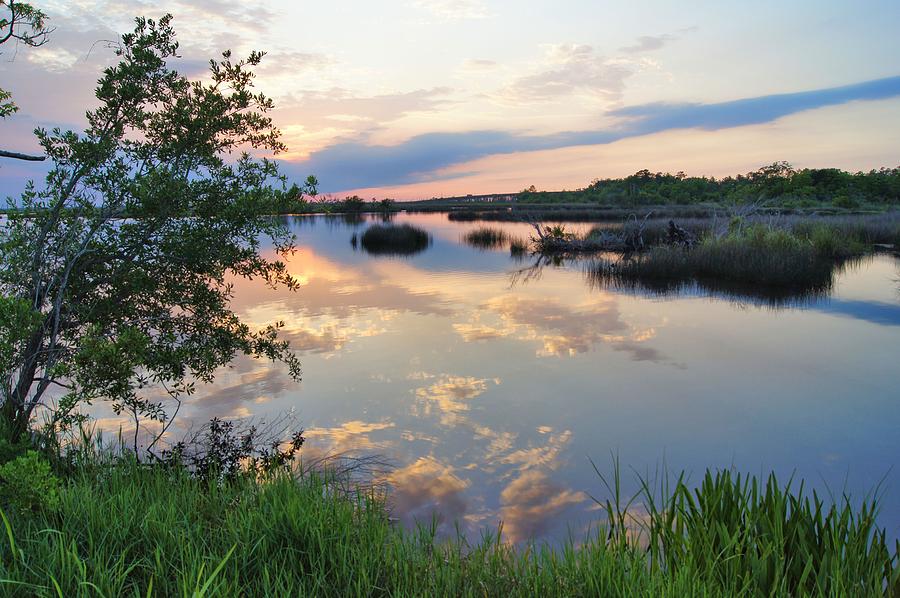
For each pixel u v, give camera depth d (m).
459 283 16.45
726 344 9.41
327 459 5.19
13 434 4.30
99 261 5.07
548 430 5.97
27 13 4.72
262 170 5.55
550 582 2.86
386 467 5.08
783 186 76.81
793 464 5.20
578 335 10.12
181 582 2.53
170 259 5.25
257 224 5.45
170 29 5.20
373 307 12.81
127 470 4.37
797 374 7.82
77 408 6.50
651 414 6.41
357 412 6.48
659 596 2.62
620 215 52.62
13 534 3.00
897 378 7.60
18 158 4.70
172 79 5.31
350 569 2.96
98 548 2.81
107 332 5.04
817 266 16.38
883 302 12.56
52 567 2.63
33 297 4.71
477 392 7.18
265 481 4.14
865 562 2.86
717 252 17.73
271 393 7.12
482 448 5.50
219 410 6.54
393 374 7.91
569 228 39.62
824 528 3.03
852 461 5.23
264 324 10.98
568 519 4.21
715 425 6.09
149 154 5.16
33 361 4.57
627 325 10.86
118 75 4.92
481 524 4.14
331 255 24.94
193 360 5.63
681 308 12.45
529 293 14.64
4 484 3.07
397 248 28.31
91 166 4.78
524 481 4.83
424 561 3.10
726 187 88.56
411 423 6.14
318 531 3.19
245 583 2.75
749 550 2.87
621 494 4.61
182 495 3.81
